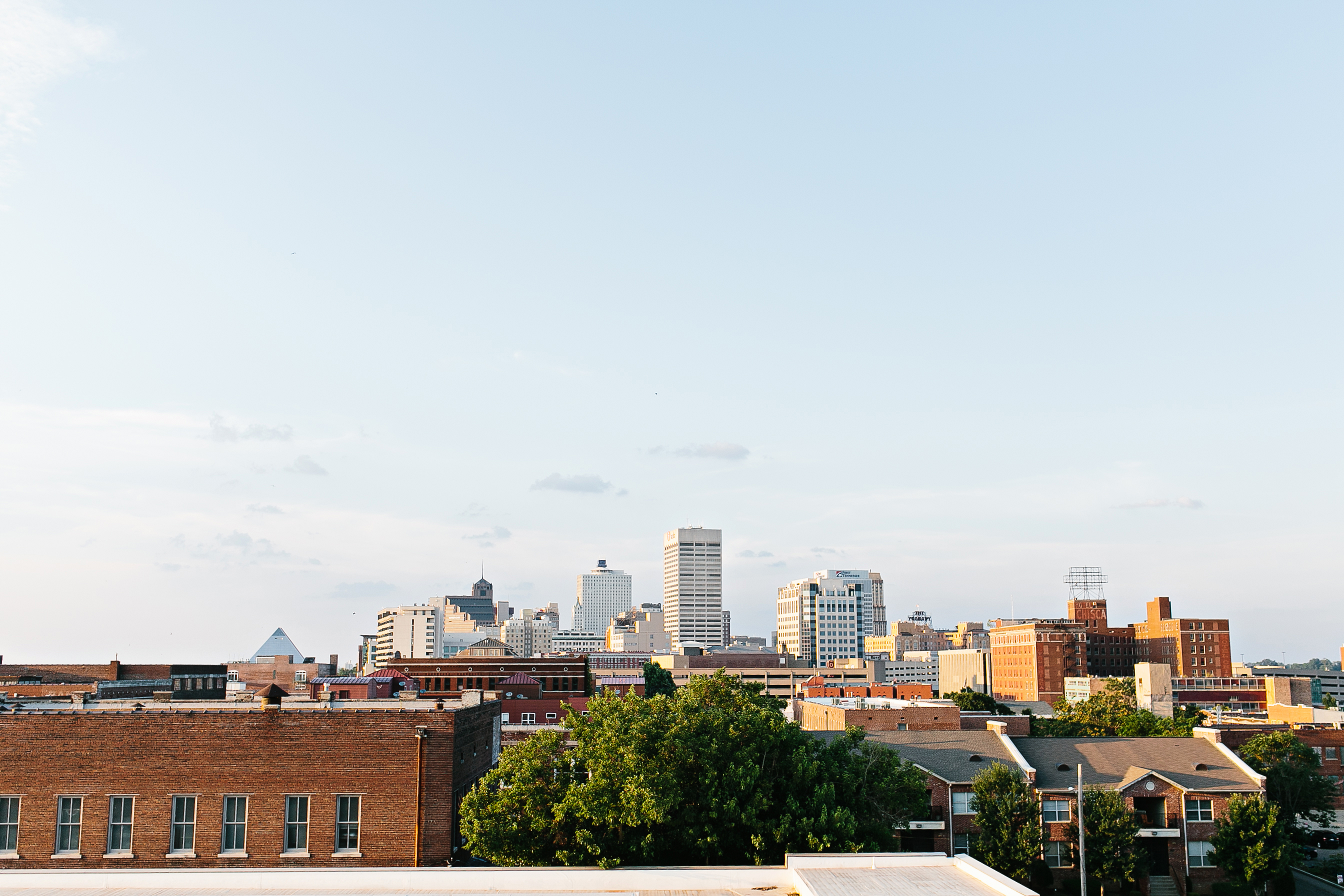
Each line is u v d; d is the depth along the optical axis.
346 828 45.88
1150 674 179.50
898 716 99.44
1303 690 196.25
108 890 37.44
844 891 36.62
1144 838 70.31
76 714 45.94
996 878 36.81
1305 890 72.94
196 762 45.88
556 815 44.81
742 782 46.94
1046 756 75.81
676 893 39.12
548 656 140.00
